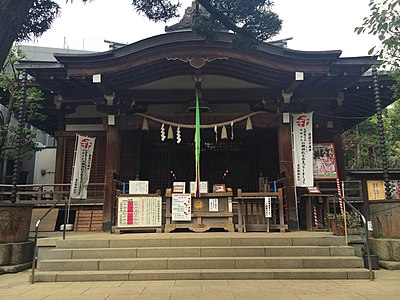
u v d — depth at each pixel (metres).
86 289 5.34
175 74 10.29
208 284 5.58
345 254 6.69
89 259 6.59
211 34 5.82
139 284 5.64
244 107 11.95
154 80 10.34
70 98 11.55
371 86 11.03
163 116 10.49
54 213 10.73
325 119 12.52
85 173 10.61
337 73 9.86
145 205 8.92
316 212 10.02
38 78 10.09
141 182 9.09
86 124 12.75
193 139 13.12
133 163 12.39
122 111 10.92
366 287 5.32
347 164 19.34
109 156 10.19
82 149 10.63
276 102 10.77
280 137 10.38
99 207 11.24
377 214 7.80
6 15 2.84
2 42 2.83
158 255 6.70
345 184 11.98
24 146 12.34
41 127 15.23
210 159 13.12
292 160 10.16
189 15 12.23
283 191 10.14
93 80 9.28
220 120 10.44
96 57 9.21
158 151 13.10
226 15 5.23
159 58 9.25
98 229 10.79
